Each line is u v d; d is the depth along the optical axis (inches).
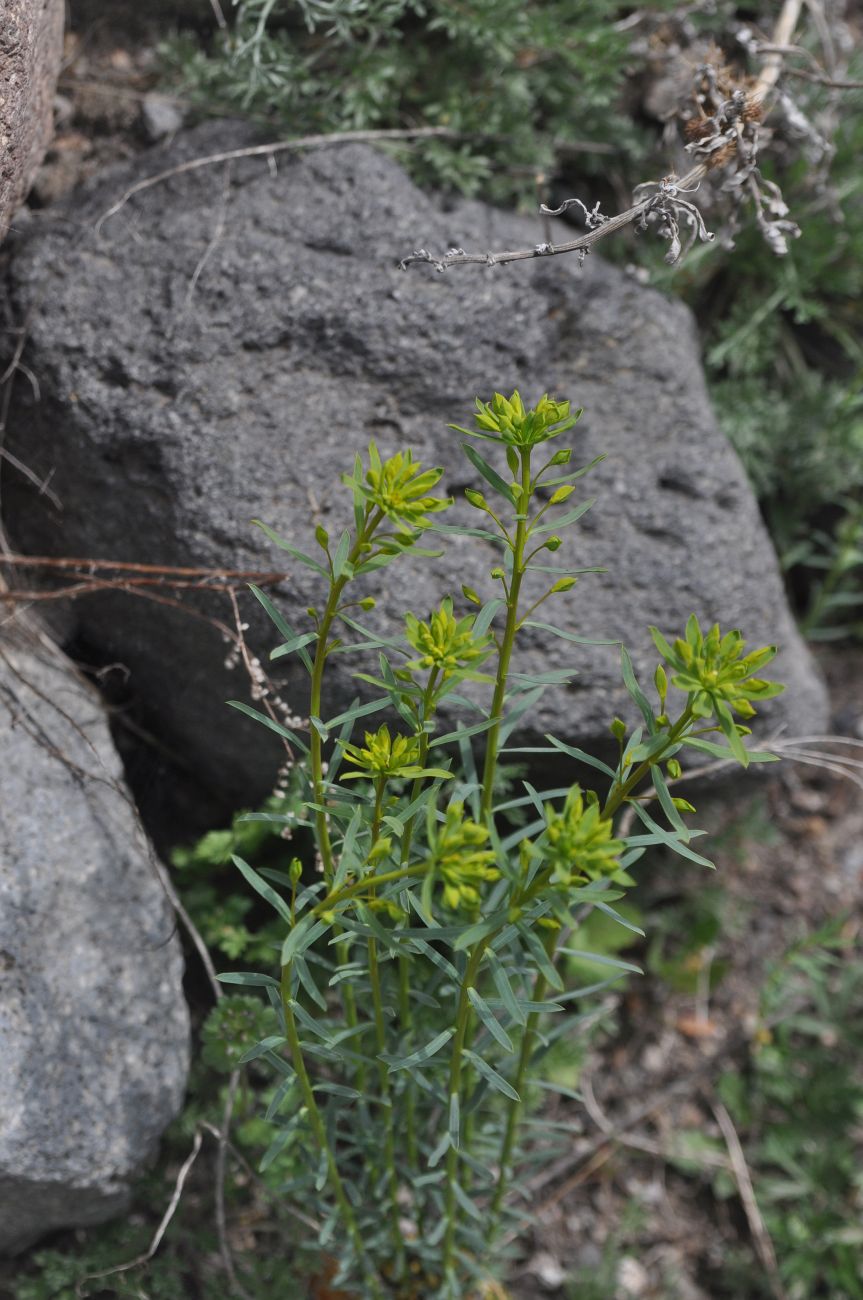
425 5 122.7
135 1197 114.8
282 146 112.0
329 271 108.8
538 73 128.3
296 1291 112.0
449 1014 97.7
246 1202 119.1
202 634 107.0
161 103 117.0
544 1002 73.2
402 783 103.0
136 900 104.8
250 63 116.9
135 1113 101.3
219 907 115.6
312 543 104.2
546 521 112.2
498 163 123.6
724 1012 145.6
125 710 119.8
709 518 117.8
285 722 107.7
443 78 123.7
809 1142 139.6
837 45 144.0
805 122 117.8
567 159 132.5
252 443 105.2
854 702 162.6
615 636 111.4
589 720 109.7
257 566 103.2
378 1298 108.0
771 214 136.7
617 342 120.1
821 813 157.4
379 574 104.4
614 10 132.5
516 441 64.2
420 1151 108.8
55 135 116.2
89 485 107.7
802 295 150.3
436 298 109.9
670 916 144.3
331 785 72.3
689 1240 136.9
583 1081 138.9
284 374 107.5
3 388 109.0
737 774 122.2
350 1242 100.8
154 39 120.6
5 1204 98.8
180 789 124.2
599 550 112.9
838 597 152.1
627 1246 135.5
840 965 145.9
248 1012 100.8
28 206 113.8
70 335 106.9
